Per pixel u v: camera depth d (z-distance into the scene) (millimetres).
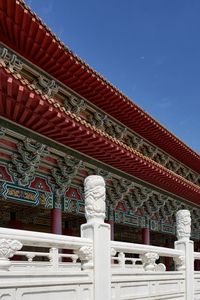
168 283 12797
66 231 26484
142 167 21281
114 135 26234
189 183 27609
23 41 16891
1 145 15375
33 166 16656
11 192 15883
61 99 21188
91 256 9570
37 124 14898
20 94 12383
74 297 8898
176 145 31500
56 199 18359
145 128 27625
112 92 22188
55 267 14977
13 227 22641
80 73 19734
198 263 38969
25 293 7809
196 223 34906
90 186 10133
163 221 29531
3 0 14352
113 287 10250
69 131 15508
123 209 24531
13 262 14664
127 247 11117
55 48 17500
